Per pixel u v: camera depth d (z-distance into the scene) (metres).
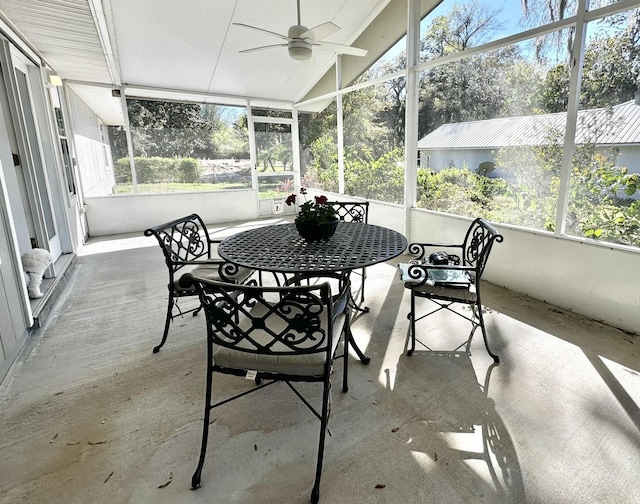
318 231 2.35
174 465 1.47
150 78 5.54
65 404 1.84
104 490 1.36
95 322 2.76
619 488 1.33
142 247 5.08
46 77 4.07
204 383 2.01
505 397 1.84
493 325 2.61
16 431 1.65
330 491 1.35
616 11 2.33
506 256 3.26
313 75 6.16
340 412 1.77
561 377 1.99
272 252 2.18
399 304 3.03
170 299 2.37
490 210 3.43
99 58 4.24
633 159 2.38
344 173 5.71
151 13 4.01
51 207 3.87
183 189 6.49
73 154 5.17
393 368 2.12
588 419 1.67
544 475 1.39
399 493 1.33
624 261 2.45
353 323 2.69
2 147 2.93
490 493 1.32
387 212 4.77
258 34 4.64
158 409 1.80
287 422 1.71
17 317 2.33
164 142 6.20
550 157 2.87
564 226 2.82
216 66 5.44
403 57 4.26
